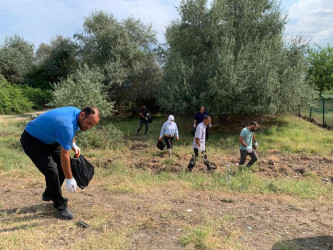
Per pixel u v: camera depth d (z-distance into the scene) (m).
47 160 3.78
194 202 4.70
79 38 22.59
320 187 6.07
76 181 3.95
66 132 3.53
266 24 14.55
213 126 15.80
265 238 3.47
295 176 7.46
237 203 4.74
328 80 30.59
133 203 4.56
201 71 14.10
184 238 3.36
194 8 14.80
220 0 14.37
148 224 3.75
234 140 12.30
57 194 3.90
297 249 3.21
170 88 14.38
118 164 7.84
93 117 3.64
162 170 7.84
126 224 3.77
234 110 13.18
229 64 12.82
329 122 15.59
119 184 5.73
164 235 3.49
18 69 36.28
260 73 12.80
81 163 3.90
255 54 13.50
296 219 4.09
